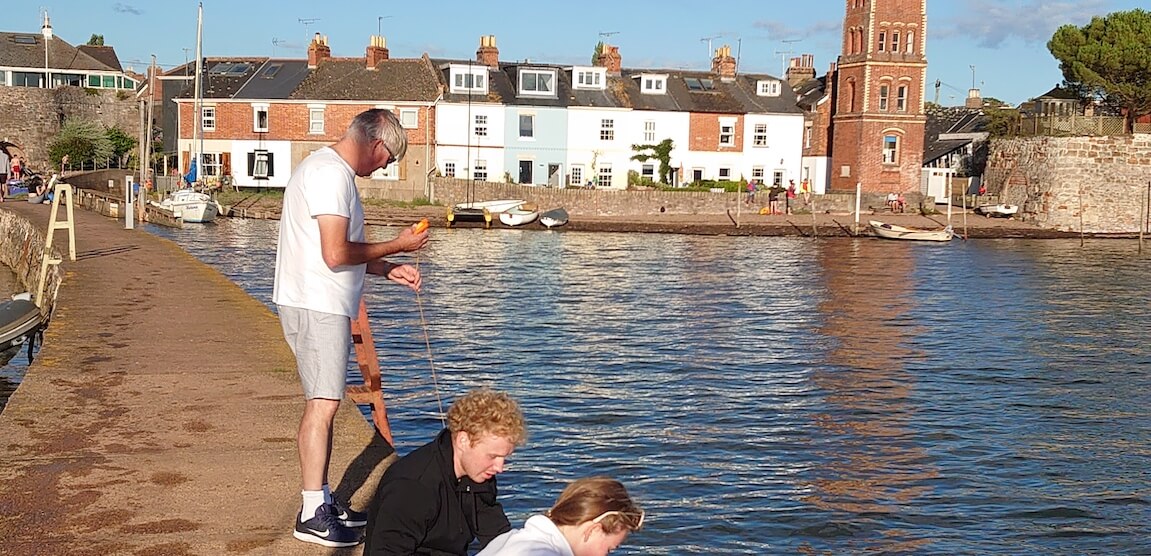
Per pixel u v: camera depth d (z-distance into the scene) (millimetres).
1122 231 68062
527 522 4098
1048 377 19953
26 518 6598
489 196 66250
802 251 52125
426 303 29109
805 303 31219
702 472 13156
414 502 4711
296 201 5773
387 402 16250
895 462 13867
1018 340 24625
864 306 30797
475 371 19328
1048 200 68625
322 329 5824
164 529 6449
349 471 7699
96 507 6812
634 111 72875
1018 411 17016
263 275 35219
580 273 39000
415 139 69562
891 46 72500
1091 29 73688
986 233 64062
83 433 8586
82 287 18516
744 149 75312
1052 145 68500
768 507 11930
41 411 9305
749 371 19859
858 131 72938
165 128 78938
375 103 69625
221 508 6848
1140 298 34094
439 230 60094
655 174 73688
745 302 31188
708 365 20406
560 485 12477
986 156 78312
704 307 29812
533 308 28672
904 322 27469
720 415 16156
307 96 70750
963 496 12570
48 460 7820
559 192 66000
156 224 54062
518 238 56625
